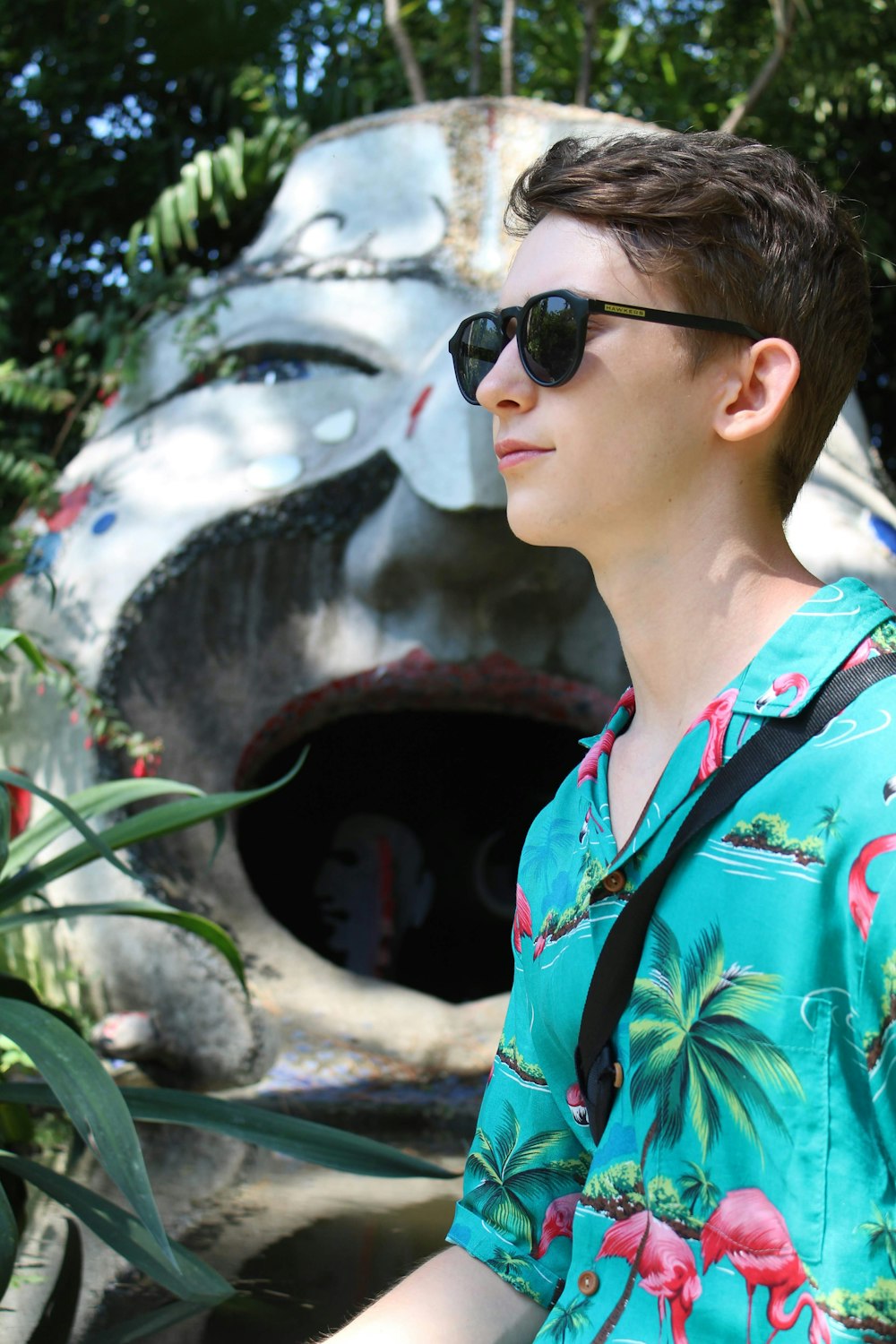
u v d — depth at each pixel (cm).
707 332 94
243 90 646
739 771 85
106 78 615
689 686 97
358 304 411
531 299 95
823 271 97
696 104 686
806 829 81
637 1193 86
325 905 451
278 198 462
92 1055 166
